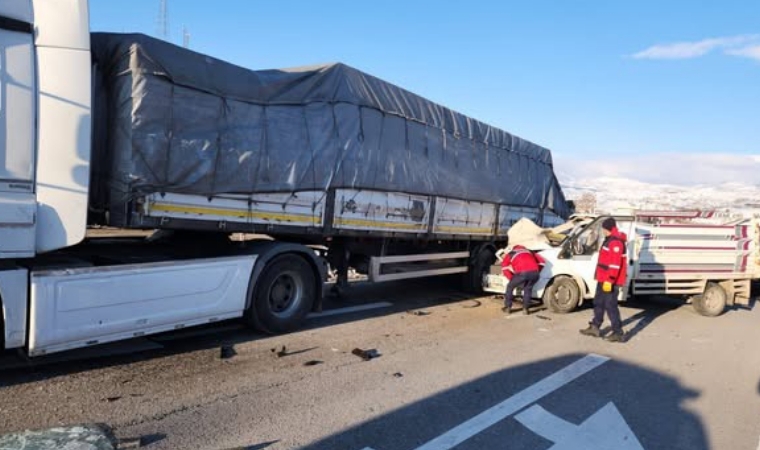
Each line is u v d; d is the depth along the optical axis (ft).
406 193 29.17
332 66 24.47
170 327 18.81
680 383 19.70
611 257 25.80
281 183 21.80
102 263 17.49
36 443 11.95
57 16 15.23
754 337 29.22
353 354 20.76
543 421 15.30
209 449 12.44
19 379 15.94
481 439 13.88
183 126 18.43
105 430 12.92
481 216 36.99
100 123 17.79
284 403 15.48
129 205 17.24
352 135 25.12
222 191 19.71
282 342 21.81
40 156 15.02
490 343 23.88
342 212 25.00
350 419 14.60
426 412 15.39
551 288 32.83
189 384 16.49
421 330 25.58
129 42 17.43
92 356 18.33
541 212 45.68
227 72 20.07
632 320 32.32
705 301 35.55
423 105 30.66
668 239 34.71
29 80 14.73
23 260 15.74
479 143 36.22
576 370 20.45
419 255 32.09
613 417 15.90
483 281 37.17
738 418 16.46
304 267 23.67
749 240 36.78
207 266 19.67
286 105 22.21
